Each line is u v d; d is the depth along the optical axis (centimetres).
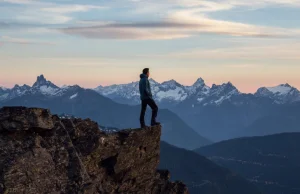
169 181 4456
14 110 3378
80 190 3284
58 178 3269
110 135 3966
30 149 3269
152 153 4288
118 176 3972
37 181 3152
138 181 4138
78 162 3431
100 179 3791
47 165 3269
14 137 3309
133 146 4075
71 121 3844
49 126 3466
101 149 3828
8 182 3023
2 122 3303
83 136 3841
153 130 4275
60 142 3481
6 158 3141
